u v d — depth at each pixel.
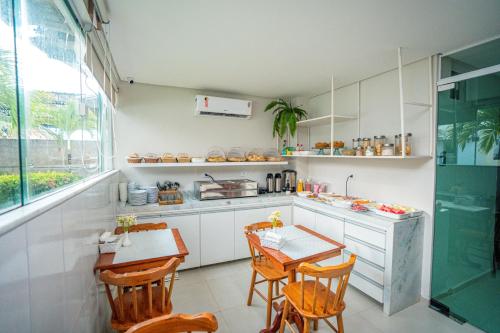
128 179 3.25
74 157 1.46
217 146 3.72
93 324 1.48
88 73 1.72
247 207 3.28
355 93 3.15
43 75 1.03
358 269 2.48
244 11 1.56
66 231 1.04
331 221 2.83
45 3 1.04
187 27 1.77
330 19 1.66
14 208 0.79
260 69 2.68
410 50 2.18
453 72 2.19
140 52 2.22
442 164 2.28
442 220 2.30
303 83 3.20
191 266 3.00
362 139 2.82
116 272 1.57
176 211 2.91
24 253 0.71
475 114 2.06
